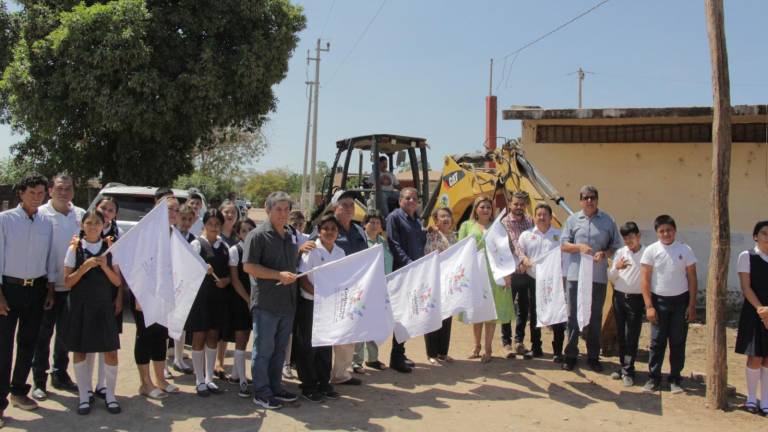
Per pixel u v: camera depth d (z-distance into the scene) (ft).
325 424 16.81
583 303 21.12
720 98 18.66
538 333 24.49
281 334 17.99
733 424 17.81
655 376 20.67
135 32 46.50
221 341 20.52
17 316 16.62
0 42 53.67
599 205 37.45
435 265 20.93
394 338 22.22
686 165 35.81
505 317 23.40
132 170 53.47
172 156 54.90
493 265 22.70
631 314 21.22
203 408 17.65
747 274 18.74
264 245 17.37
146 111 47.67
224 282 18.88
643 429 17.31
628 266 21.26
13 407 17.02
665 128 36.17
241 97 52.60
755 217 34.24
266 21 54.49
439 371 22.50
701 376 21.97
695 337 28.17
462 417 17.85
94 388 18.92
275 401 17.88
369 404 18.70
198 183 114.83
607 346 24.88
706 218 35.40
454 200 33.42
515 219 24.89
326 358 19.12
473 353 24.44
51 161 54.44
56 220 17.85
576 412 18.53
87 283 16.53
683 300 20.45
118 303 17.84
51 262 17.58
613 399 19.79
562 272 23.07
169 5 51.03
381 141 36.35
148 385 18.47
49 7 50.83
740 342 18.78
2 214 16.39
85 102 48.96
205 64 49.67
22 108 48.14
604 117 35.17
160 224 17.53
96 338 16.47
